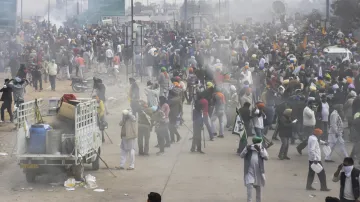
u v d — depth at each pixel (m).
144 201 18.62
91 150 21.69
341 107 28.91
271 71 40.62
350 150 27.22
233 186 20.53
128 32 52.19
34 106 21.36
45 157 20.00
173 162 24.36
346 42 61.34
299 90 30.67
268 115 30.27
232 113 32.53
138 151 26.55
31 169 20.58
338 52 53.25
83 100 22.17
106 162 24.17
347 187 15.86
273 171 23.06
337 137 24.97
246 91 32.28
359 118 25.14
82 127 20.64
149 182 21.06
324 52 53.41
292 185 20.88
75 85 46.22
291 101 28.95
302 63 45.88
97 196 19.14
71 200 18.64
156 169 23.09
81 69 52.44
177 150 26.88
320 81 35.59
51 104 23.02
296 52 57.00
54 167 21.02
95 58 62.16
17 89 33.19
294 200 18.88
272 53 55.50
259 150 17.69
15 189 19.91
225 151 26.73
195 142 26.28
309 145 20.02
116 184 20.72
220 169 23.16
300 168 23.64
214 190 20.00
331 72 41.56
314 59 47.72
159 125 25.72
